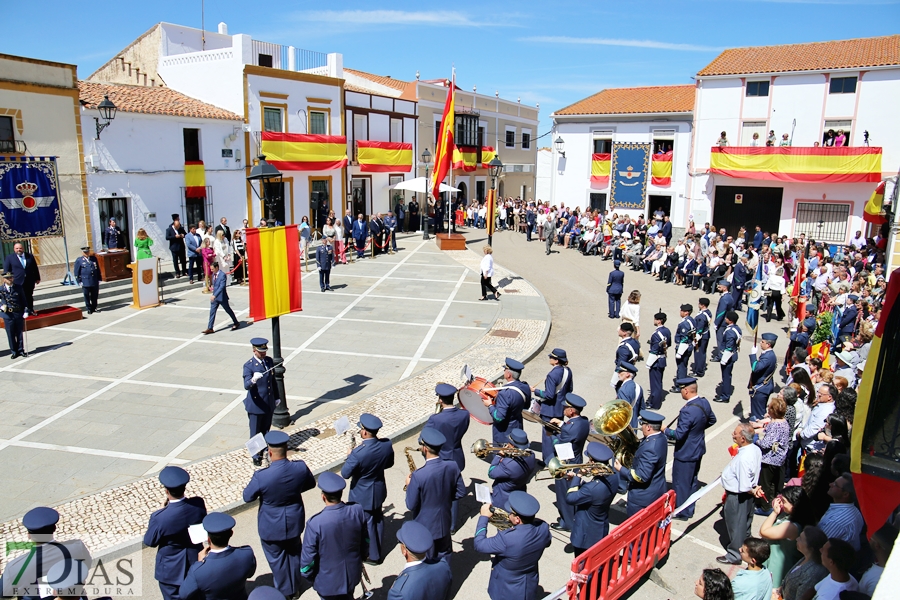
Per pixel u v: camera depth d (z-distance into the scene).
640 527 6.47
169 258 22.75
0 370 12.98
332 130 30.19
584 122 35.56
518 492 5.74
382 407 11.39
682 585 6.76
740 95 30.17
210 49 30.17
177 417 10.91
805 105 28.89
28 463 9.21
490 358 14.34
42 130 17.97
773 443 7.85
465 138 41.62
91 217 19.69
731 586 5.16
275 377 10.43
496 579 5.66
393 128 35.16
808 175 28.47
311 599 6.54
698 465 8.00
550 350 15.57
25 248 17.70
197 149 23.81
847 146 28.28
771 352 10.83
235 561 5.25
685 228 32.91
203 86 26.47
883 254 20.59
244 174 25.73
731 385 13.02
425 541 5.00
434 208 34.06
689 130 32.69
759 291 16.67
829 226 29.14
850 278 17.88
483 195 45.50
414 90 36.97
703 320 13.82
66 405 11.30
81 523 7.68
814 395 8.94
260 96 26.28
